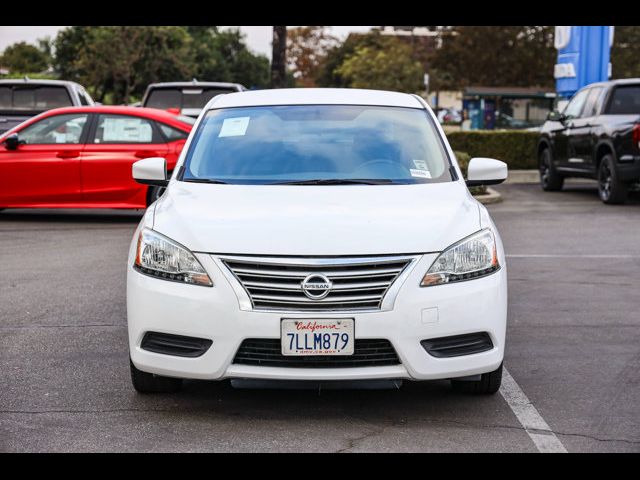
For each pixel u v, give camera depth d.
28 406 4.74
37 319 6.85
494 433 4.34
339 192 5.02
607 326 6.63
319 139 5.66
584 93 16.70
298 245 4.37
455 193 5.10
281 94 6.23
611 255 9.88
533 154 21.34
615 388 5.10
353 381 4.39
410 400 4.86
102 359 5.69
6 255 9.87
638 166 14.41
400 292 4.34
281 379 4.34
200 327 4.36
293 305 4.32
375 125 5.82
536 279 8.50
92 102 17.92
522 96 51.41
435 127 5.91
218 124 5.87
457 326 4.40
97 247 10.43
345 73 66.50
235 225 4.54
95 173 12.55
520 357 5.78
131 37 50.38
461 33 59.66
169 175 12.51
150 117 12.66
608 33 20.92
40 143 12.74
